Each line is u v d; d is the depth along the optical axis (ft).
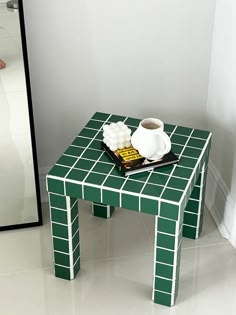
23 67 4.53
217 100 5.05
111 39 4.85
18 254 4.89
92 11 4.71
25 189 4.99
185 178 4.16
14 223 5.12
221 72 4.90
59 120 5.16
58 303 4.48
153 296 4.43
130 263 4.80
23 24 4.40
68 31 4.76
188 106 5.30
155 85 5.14
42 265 4.79
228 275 4.71
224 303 4.47
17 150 4.82
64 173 4.20
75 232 4.47
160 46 4.96
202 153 4.44
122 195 4.05
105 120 4.80
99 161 4.32
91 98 5.10
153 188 4.06
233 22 4.58
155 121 4.36
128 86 5.10
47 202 5.44
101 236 5.06
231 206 4.91
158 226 4.07
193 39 4.97
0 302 4.49
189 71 5.12
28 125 4.74
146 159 4.26
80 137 4.59
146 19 4.82
